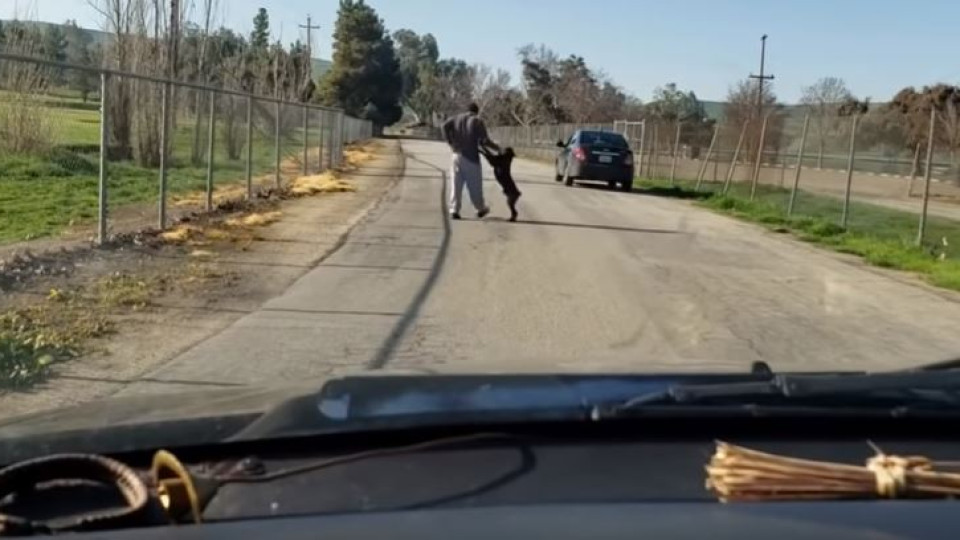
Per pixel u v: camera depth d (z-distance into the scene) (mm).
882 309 9984
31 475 2002
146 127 22219
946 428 2422
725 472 1982
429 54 134875
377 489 2066
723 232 16594
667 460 2219
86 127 26453
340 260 11578
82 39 29016
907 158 28531
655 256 13133
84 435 2480
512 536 1705
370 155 43375
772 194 24391
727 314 9297
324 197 20188
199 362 6730
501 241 13812
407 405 2414
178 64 23438
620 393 2490
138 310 8312
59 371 6383
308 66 53688
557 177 28172
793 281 11617
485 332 8047
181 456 2334
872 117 29375
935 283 11938
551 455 2242
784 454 2252
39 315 7855
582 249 13375
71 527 1828
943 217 20281
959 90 37562
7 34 21188
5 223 12961
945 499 1889
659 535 1692
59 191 16766
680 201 23266
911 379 2574
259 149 32125
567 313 8992
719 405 2395
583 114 75062
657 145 33562
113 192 17406
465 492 2033
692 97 68938
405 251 12492
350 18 91938
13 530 1802
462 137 16406
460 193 16594
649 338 8102
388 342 7512
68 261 10234
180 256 11250
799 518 1763
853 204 22656
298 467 2211
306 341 7457
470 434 2338
